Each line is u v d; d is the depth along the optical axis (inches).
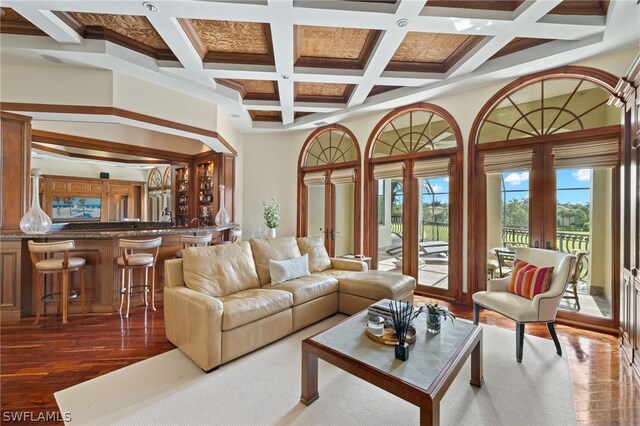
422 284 180.4
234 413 73.1
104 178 370.0
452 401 77.7
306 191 245.3
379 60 131.1
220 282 119.0
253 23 115.1
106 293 145.0
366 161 204.1
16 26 119.5
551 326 101.9
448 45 130.2
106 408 74.4
